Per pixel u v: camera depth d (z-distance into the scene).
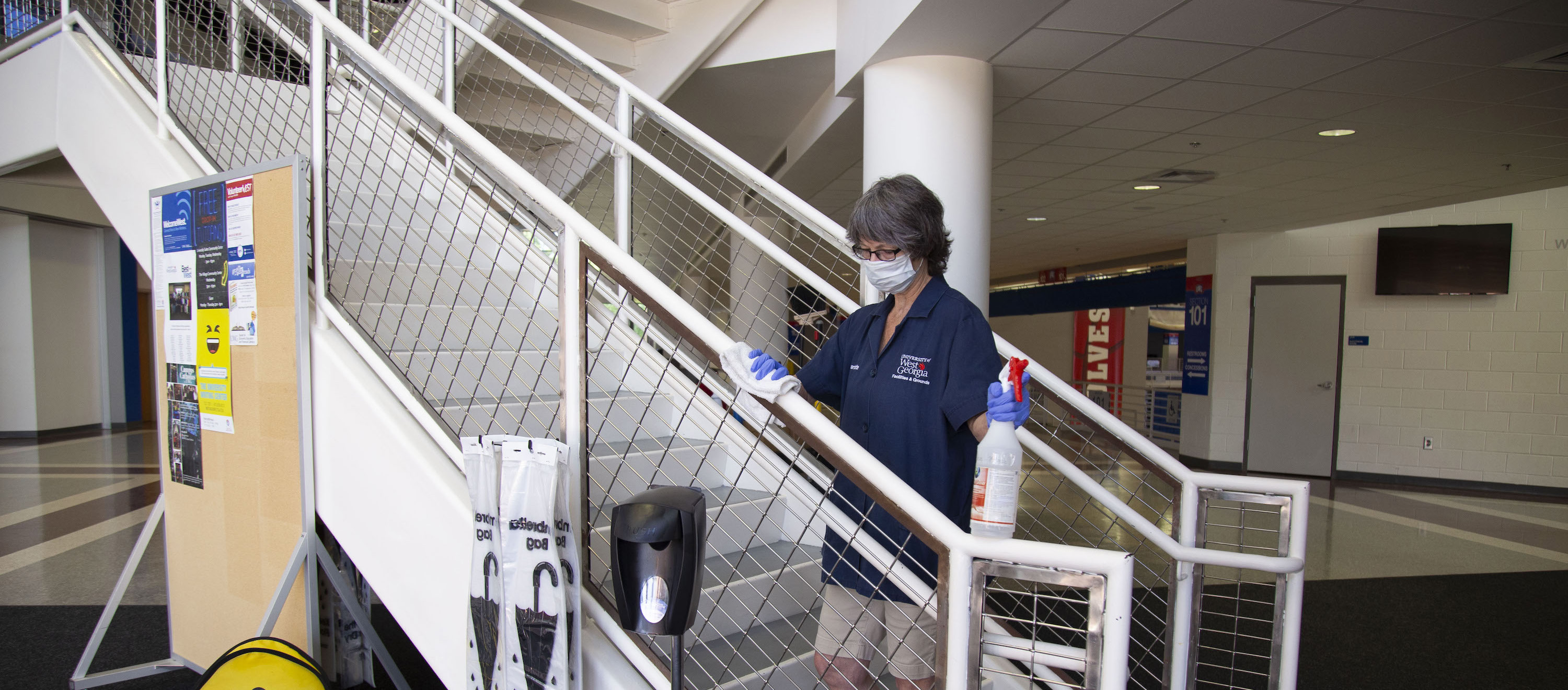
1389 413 7.66
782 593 2.20
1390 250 7.50
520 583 1.47
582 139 4.38
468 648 1.58
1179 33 3.06
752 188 2.63
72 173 4.38
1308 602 3.76
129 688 2.46
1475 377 7.34
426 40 3.93
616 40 4.30
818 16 3.95
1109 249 9.86
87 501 5.40
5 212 8.55
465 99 4.12
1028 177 5.68
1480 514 6.10
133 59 2.87
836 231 2.40
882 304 1.57
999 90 3.79
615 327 2.83
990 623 2.02
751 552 2.38
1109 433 1.97
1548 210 7.06
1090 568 1.04
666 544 1.19
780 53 4.04
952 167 3.29
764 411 1.40
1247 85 3.67
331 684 1.96
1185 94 3.82
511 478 1.49
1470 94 3.71
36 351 8.87
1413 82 3.57
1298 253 7.97
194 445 2.35
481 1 3.08
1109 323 12.09
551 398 2.63
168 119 2.53
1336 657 3.10
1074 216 7.32
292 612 2.08
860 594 1.55
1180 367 11.01
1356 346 7.77
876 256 1.43
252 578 2.18
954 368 1.40
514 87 4.23
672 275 4.83
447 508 1.69
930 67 3.29
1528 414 7.16
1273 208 6.73
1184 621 1.82
